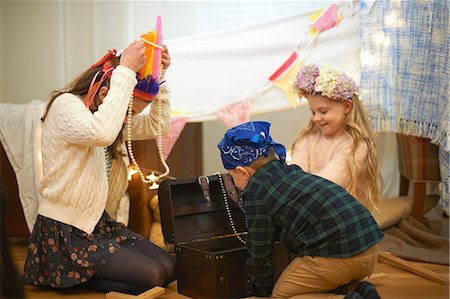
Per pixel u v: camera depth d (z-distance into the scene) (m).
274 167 1.37
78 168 1.50
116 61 1.56
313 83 1.66
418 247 2.01
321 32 2.08
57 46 2.77
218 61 2.18
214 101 2.20
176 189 1.72
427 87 1.86
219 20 2.64
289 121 2.63
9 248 1.05
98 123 1.41
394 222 2.18
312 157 1.78
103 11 2.71
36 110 2.01
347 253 1.27
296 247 1.34
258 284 1.38
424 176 2.20
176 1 2.66
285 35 2.12
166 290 1.61
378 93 1.92
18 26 2.79
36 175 1.91
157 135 1.77
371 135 1.73
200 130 2.55
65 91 1.55
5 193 1.06
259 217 1.32
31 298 1.52
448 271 1.74
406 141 2.24
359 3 2.01
